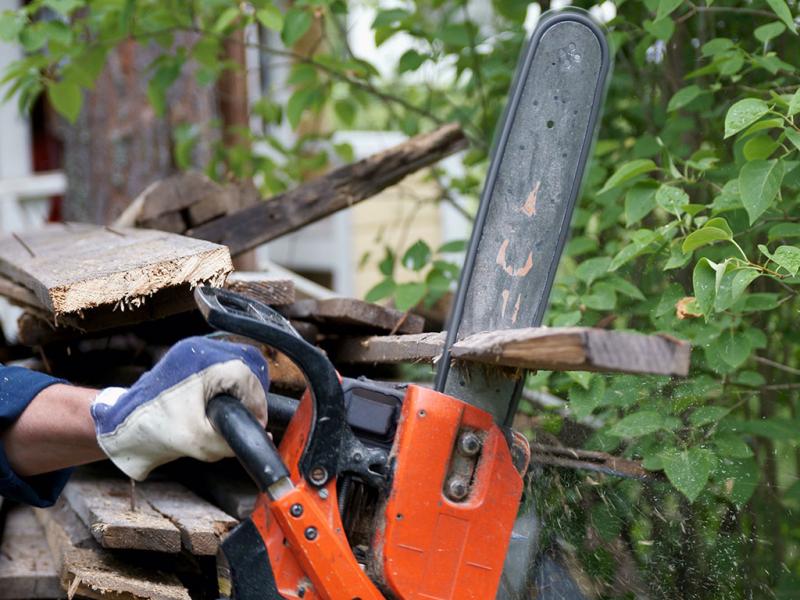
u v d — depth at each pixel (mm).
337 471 1467
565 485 2084
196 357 1495
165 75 3717
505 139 1771
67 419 1683
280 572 1479
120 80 5125
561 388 2287
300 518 1434
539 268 1760
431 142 3092
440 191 3883
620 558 2018
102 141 5176
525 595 1951
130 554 2092
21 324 2660
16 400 1725
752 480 2057
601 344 1192
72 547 2113
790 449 2094
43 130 8414
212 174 4156
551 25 1792
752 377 2182
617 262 2062
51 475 1914
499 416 1625
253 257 3764
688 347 1224
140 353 2926
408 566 1452
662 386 2148
